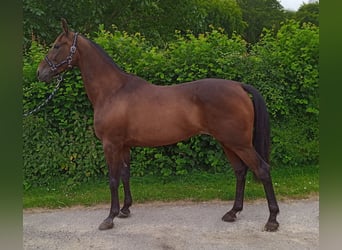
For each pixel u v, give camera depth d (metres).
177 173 5.09
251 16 29.92
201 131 3.68
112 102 3.74
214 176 5.15
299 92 5.18
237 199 3.88
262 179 3.52
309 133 5.35
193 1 10.41
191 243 3.34
